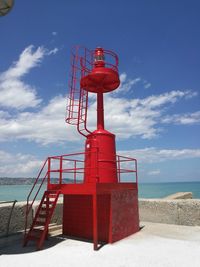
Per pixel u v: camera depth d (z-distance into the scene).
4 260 8.38
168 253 8.98
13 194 71.56
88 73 12.53
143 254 8.91
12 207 11.42
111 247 9.89
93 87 12.92
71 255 8.90
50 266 7.83
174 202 14.38
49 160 11.53
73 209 12.00
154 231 12.61
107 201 10.92
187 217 13.90
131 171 13.01
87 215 11.48
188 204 13.97
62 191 10.84
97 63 12.64
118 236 10.93
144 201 15.38
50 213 10.15
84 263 8.08
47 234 11.23
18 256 8.80
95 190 10.03
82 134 12.06
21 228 12.14
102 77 12.21
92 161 11.79
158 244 10.20
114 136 12.42
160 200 14.98
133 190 12.65
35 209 12.92
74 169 11.08
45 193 10.99
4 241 10.66
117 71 12.90
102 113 12.56
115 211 10.96
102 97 12.73
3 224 11.32
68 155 11.12
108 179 11.55
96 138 11.92
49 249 9.66
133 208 12.45
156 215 14.83
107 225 10.74
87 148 12.09
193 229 12.98
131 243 10.45
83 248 9.78
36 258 8.58
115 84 12.80
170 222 14.35
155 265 7.83
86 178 11.86
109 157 11.80
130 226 11.95
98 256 8.77
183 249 9.45
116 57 13.07
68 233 11.97
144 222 14.95
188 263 7.97
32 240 10.10
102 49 12.88
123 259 8.42
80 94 12.14
